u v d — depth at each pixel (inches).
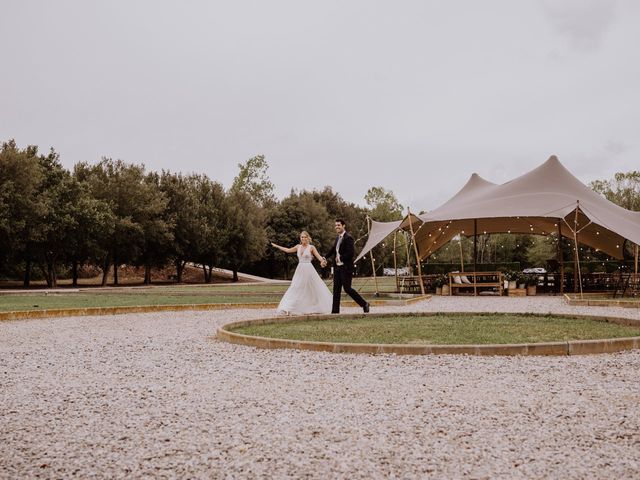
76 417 155.4
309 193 2164.1
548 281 860.0
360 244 2202.3
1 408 165.5
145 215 1333.7
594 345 245.6
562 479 109.6
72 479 112.8
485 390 179.6
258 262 2021.4
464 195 919.0
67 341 307.3
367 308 415.5
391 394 175.9
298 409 160.1
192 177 1641.2
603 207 755.4
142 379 204.4
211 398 174.6
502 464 117.0
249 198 1712.6
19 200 1061.8
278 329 333.4
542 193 771.4
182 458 123.0
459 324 353.7
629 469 113.9
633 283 704.4
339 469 115.3
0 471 116.9
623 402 163.3
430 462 118.3
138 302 611.8
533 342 268.8
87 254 1269.7
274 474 113.5
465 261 1978.3
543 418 147.7
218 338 310.0
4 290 1010.7
